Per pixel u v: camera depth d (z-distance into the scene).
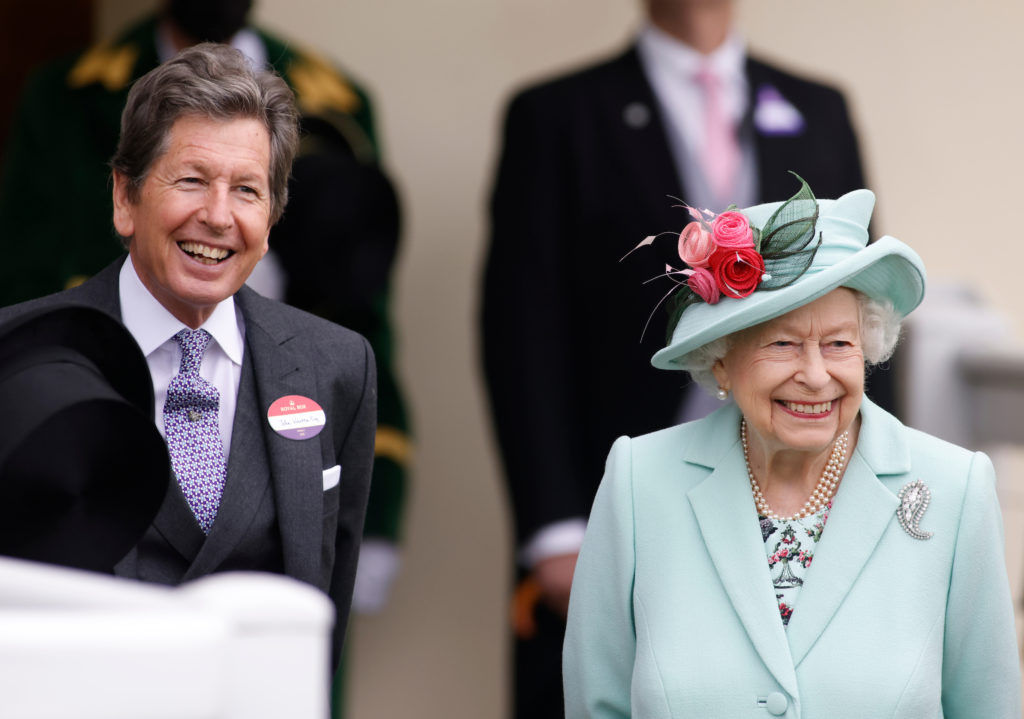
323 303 16.27
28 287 15.98
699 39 16.94
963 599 9.30
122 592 4.57
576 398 16.36
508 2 22.03
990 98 22.77
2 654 4.08
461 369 21.70
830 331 9.15
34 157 16.39
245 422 10.02
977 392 18.12
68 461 7.59
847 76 22.59
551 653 16.20
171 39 16.88
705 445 10.02
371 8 21.98
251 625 4.48
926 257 22.72
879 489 9.48
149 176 9.48
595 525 10.12
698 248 9.20
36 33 21.98
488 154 21.92
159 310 9.95
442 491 21.64
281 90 9.88
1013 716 9.32
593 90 16.89
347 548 10.88
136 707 4.20
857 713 9.02
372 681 21.45
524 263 16.48
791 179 16.81
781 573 9.56
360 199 16.30
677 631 9.43
